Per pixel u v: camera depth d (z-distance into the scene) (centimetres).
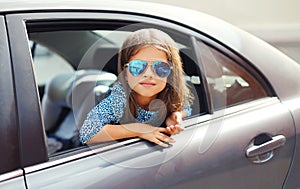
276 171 183
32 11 151
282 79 200
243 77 192
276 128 182
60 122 301
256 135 175
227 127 171
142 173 147
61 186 134
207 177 160
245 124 175
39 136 137
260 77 195
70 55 277
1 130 131
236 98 185
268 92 194
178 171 153
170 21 178
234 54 191
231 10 639
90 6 164
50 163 137
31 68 142
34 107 138
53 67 332
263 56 201
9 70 137
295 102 195
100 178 140
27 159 133
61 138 271
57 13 156
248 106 184
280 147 182
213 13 631
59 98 314
